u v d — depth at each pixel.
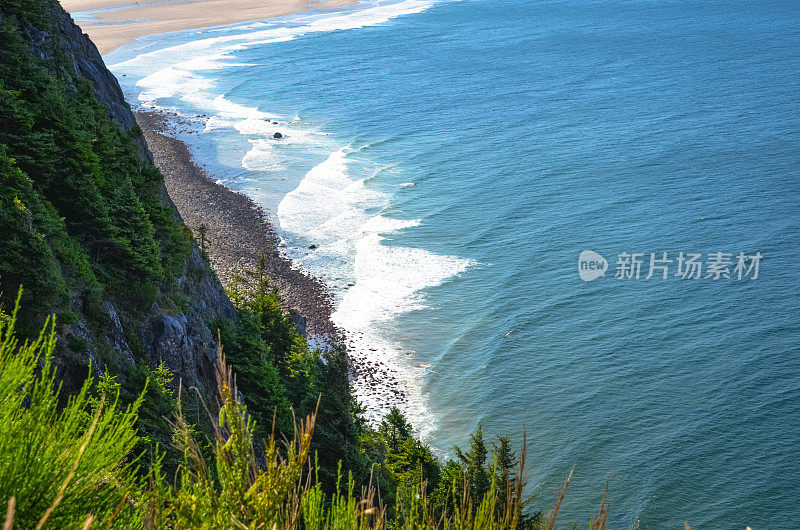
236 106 160.88
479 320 79.06
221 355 4.80
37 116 37.06
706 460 56.50
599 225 96.88
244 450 4.76
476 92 168.88
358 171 121.94
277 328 55.06
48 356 5.05
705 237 90.69
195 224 100.88
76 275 30.72
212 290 47.19
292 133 142.38
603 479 56.03
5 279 25.16
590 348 71.81
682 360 68.25
